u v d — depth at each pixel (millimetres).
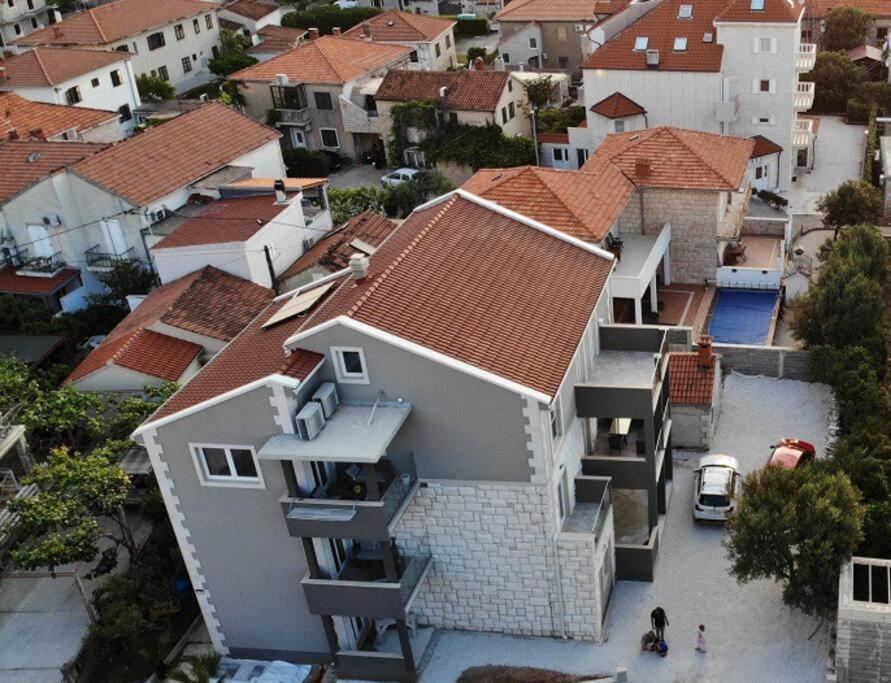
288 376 30391
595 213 48125
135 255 60531
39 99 84000
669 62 70250
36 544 35188
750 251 58188
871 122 76312
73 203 60469
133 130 87375
